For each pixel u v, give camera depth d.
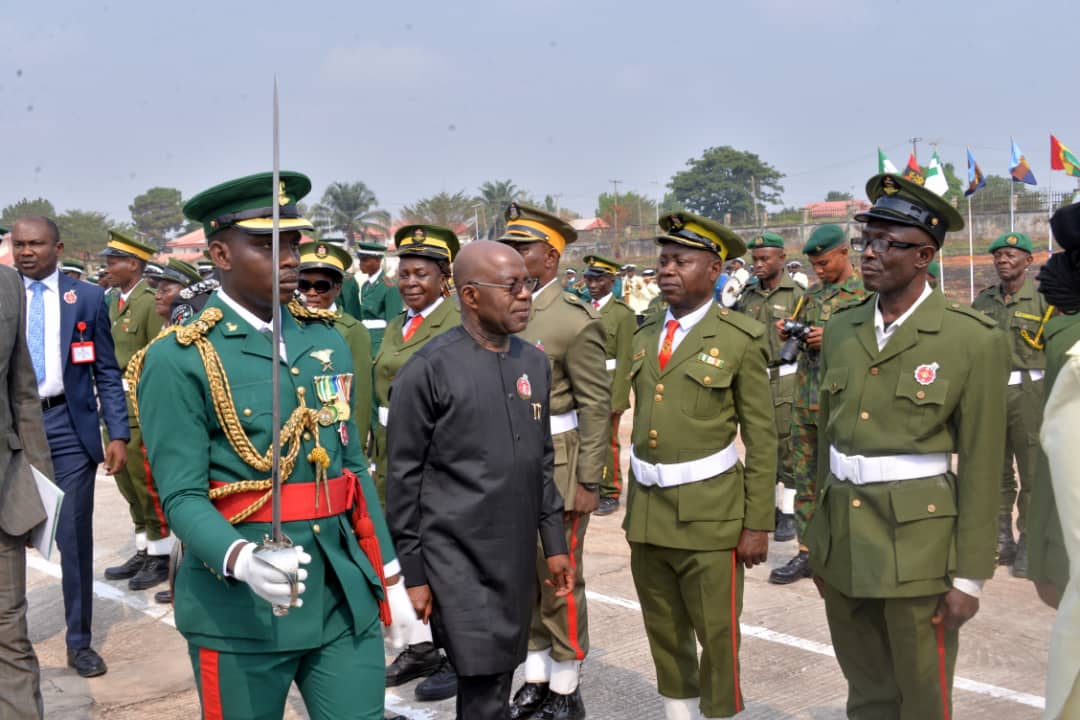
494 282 3.17
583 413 4.20
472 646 3.09
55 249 4.96
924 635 3.21
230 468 2.63
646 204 83.12
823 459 3.57
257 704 2.62
